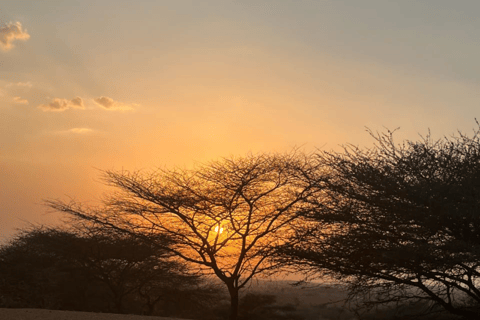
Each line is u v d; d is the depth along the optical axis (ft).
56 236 94.27
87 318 42.27
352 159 52.01
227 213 70.74
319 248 52.85
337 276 53.21
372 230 49.57
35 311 44.24
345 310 80.48
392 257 45.91
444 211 44.78
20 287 93.20
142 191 72.90
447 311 52.16
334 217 51.13
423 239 46.96
